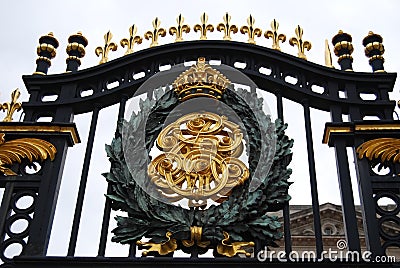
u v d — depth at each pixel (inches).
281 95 213.6
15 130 203.9
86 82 220.2
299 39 225.0
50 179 195.0
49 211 188.2
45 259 173.8
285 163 197.5
